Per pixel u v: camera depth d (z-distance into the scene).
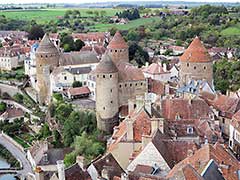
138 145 85.88
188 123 96.19
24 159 149.12
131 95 147.62
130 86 147.00
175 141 76.38
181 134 90.44
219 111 120.00
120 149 86.75
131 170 73.44
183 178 54.31
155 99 127.81
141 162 73.62
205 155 66.00
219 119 113.88
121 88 145.50
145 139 78.06
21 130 179.75
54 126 160.38
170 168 70.94
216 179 58.50
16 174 136.25
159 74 183.00
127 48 178.38
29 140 167.38
